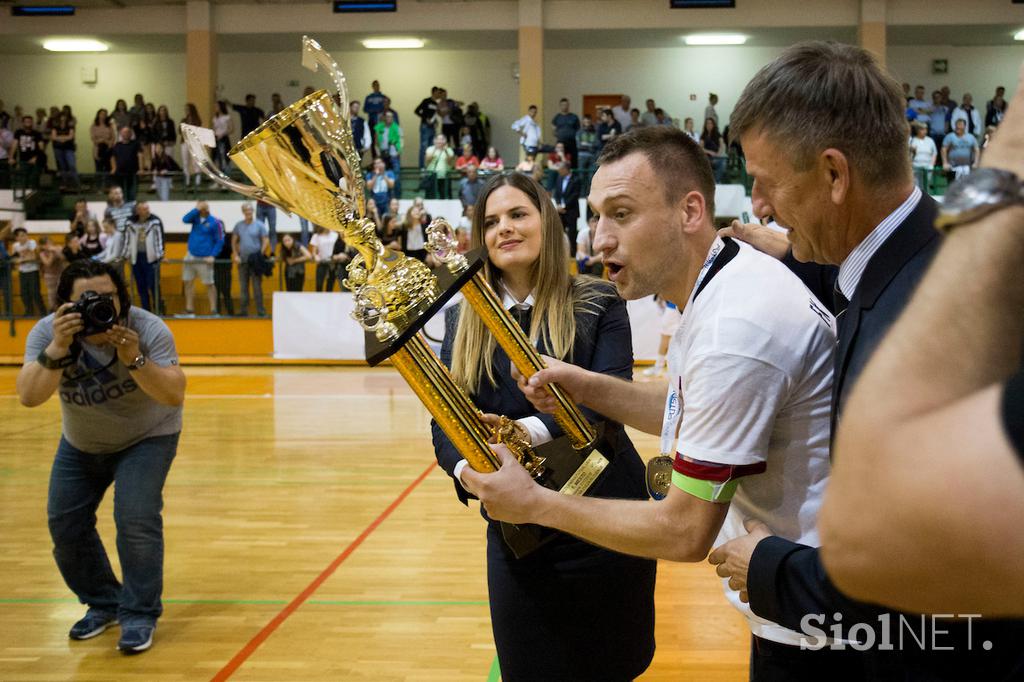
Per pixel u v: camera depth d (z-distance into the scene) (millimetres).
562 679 1946
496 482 1386
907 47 20906
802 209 1225
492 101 21672
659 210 1485
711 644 3426
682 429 1349
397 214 14188
